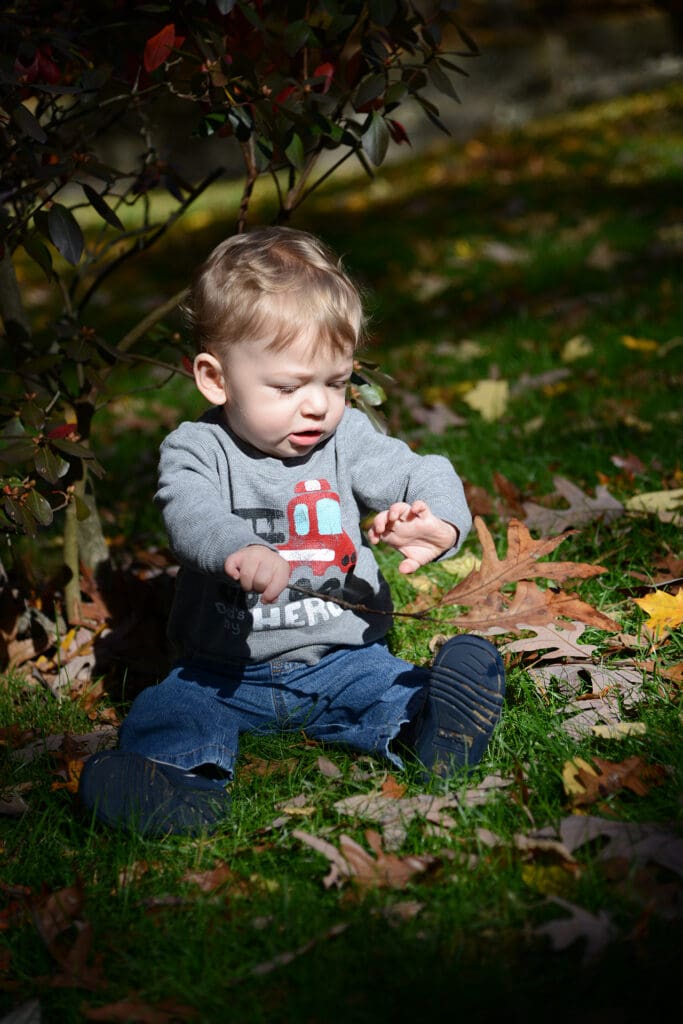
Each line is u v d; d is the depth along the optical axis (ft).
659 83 53.31
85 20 8.69
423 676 7.40
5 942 5.95
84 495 9.98
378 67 8.05
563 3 56.44
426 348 19.93
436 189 34.91
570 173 33.37
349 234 30.48
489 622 7.06
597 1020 4.94
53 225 7.34
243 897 6.10
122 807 6.72
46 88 7.36
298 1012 5.19
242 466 7.57
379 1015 5.16
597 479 12.05
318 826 6.70
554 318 20.22
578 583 9.46
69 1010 5.47
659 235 24.97
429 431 15.05
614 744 7.10
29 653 9.66
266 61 8.32
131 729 7.39
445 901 5.84
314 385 7.21
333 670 7.56
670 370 15.98
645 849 5.92
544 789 6.64
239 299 7.09
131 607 10.11
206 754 7.15
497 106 53.31
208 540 6.96
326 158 51.85
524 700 7.82
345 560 7.56
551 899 5.55
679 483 11.42
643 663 8.04
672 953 5.27
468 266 25.43
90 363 9.53
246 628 7.52
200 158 53.16
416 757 7.07
